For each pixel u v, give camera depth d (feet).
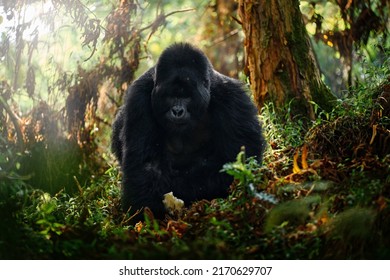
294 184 21.75
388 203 18.65
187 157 28.40
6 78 37.96
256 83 33.96
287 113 32.12
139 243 18.97
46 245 18.88
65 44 40.57
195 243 17.94
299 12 33.86
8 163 25.75
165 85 26.30
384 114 27.04
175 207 25.44
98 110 39.17
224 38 51.49
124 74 38.11
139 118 27.50
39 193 25.31
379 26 37.91
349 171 22.45
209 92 27.12
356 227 17.89
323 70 51.49
